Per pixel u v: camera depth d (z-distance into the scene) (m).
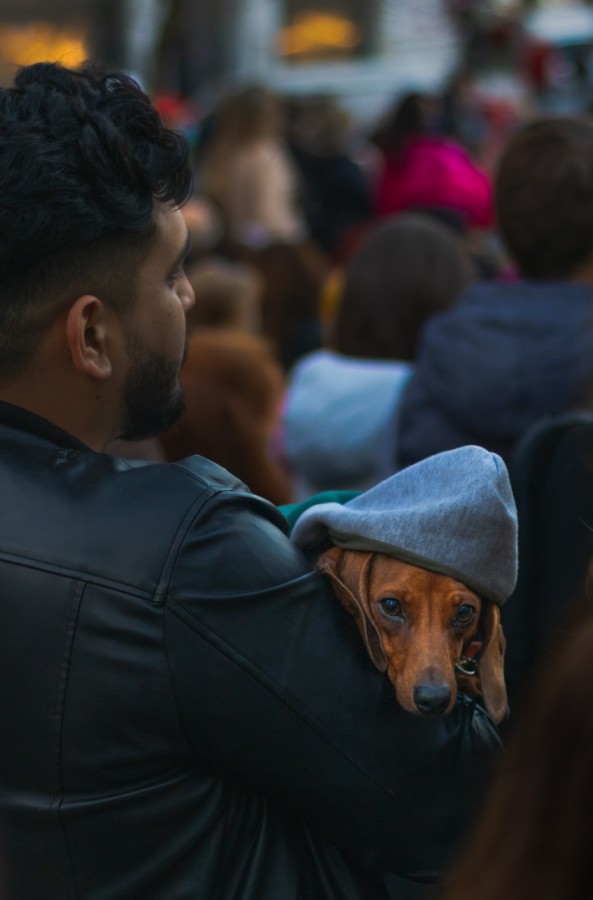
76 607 1.85
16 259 1.91
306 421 4.12
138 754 1.85
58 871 1.88
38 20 14.92
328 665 1.87
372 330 4.23
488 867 1.40
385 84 17.77
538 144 3.37
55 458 1.97
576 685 1.36
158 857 1.87
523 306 3.35
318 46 18.23
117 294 1.97
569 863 1.33
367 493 2.04
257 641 1.84
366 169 13.85
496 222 3.51
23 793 1.89
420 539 1.89
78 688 1.84
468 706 2.01
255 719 1.83
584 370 3.16
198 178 12.14
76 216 1.89
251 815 1.92
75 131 1.91
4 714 1.89
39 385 2.00
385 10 18.14
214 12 17.25
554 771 1.35
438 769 1.90
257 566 1.87
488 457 1.92
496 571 1.92
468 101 13.51
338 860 1.96
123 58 15.41
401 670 1.87
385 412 4.03
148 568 1.85
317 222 12.52
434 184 10.73
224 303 5.28
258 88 11.50
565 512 2.79
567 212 3.32
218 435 4.27
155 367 2.04
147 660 1.83
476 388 3.29
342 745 1.85
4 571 1.89
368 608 1.90
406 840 1.89
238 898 1.88
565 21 18.09
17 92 1.94
